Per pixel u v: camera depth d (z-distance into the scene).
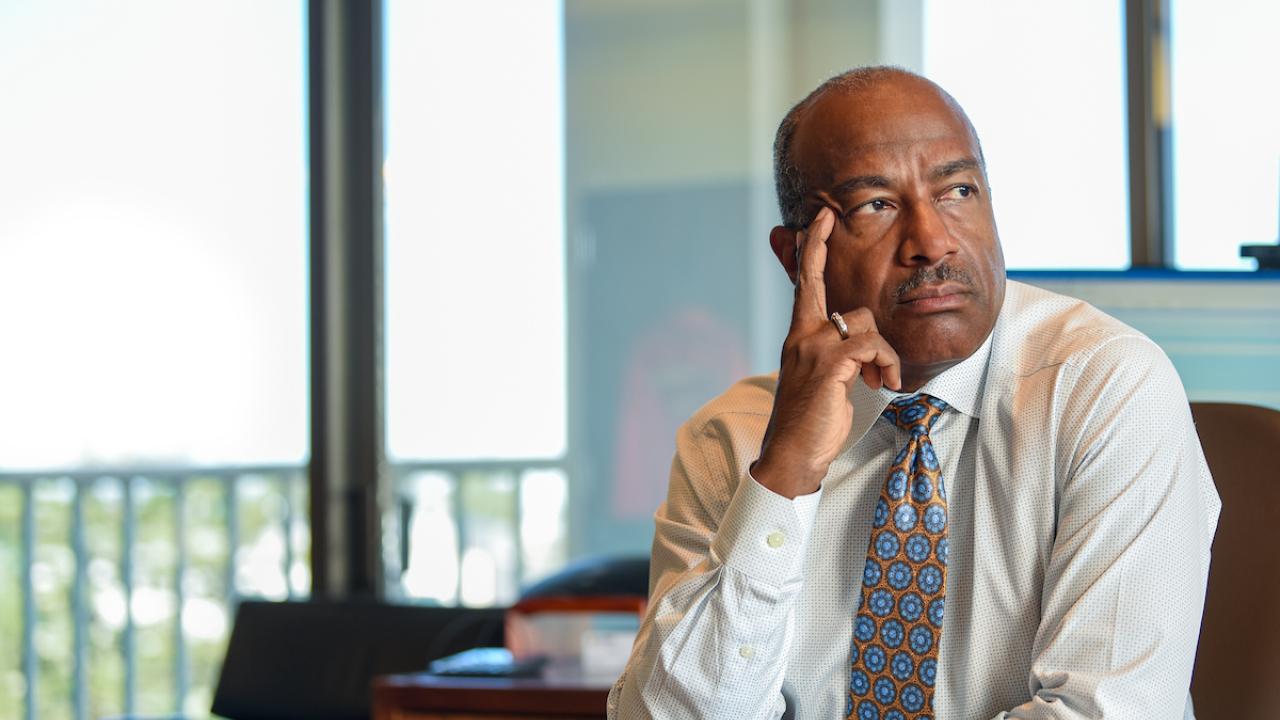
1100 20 8.28
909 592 3.68
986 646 3.69
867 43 8.88
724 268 9.27
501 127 9.81
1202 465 3.80
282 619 8.52
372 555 10.25
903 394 3.81
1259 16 7.97
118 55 10.38
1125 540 3.50
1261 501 3.93
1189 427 3.65
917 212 3.59
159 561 10.92
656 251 9.42
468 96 9.90
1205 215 8.08
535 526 9.81
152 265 10.47
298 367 10.36
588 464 9.66
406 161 10.10
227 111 10.33
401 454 10.18
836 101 3.72
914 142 3.61
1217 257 8.06
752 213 9.21
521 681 6.57
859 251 3.66
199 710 11.06
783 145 3.89
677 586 3.69
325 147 10.19
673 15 9.37
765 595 3.59
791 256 3.93
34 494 10.93
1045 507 3.66
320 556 10.32
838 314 3.63
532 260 9.74
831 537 3.87
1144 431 3.56
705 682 3.64
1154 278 5.56
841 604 3.84
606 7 9.52
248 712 8.37
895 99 3.66
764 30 9.14
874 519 3.75
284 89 10.29
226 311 10.42
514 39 9.76
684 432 4.27
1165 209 8.16
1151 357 3.68
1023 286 4.04
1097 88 8.29
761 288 9.21
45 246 10.53
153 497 10.82
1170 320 5.56
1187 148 8.10
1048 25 8.37
